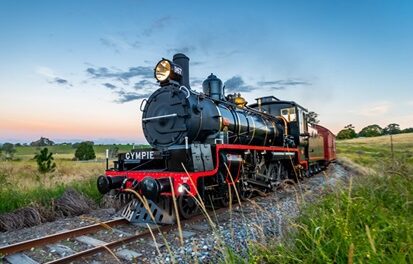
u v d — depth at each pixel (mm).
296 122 13117
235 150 8305
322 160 20234
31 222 7238
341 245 3068
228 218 6820
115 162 7910
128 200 7102
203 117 7551
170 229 5871
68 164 20984
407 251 2676
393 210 4328
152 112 8023
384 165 6480
